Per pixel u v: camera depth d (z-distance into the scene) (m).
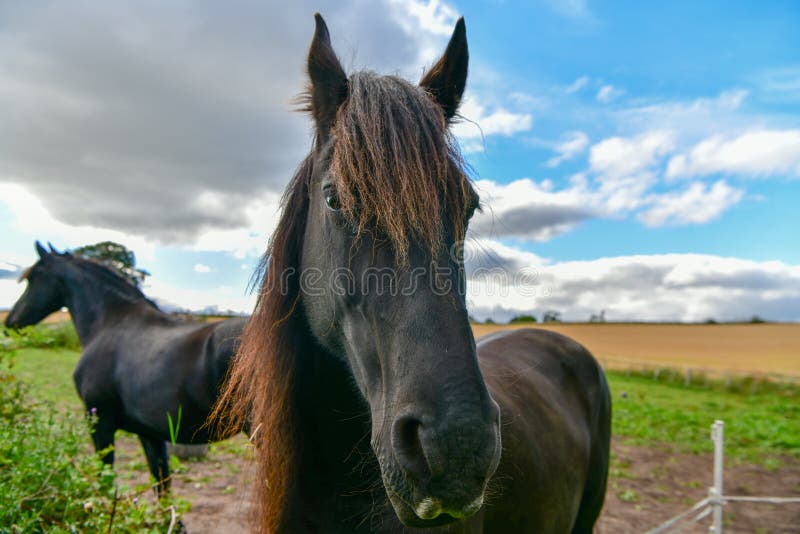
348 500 1.64
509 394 2.33
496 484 1.80
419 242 1.29
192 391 4.11
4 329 3.18
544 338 3.36
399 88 1.49
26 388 3.15
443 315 1.22
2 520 2.04
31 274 5.20
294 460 1.70
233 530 4.34
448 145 1.48
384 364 1.28
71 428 2.73
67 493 2.22
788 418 11.58
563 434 2.54
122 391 4.52
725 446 8.83
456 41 1.81
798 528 5.23
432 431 1.08
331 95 1.65
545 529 2.21
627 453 8.25
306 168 1.79
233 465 6.17
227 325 4.11
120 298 5.01
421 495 1.10
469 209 1.54
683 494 6.26
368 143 1.35
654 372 21.62
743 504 5.93
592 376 3.29
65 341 16.92
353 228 1.39
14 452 2.27
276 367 1.72
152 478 2.55
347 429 1.65
